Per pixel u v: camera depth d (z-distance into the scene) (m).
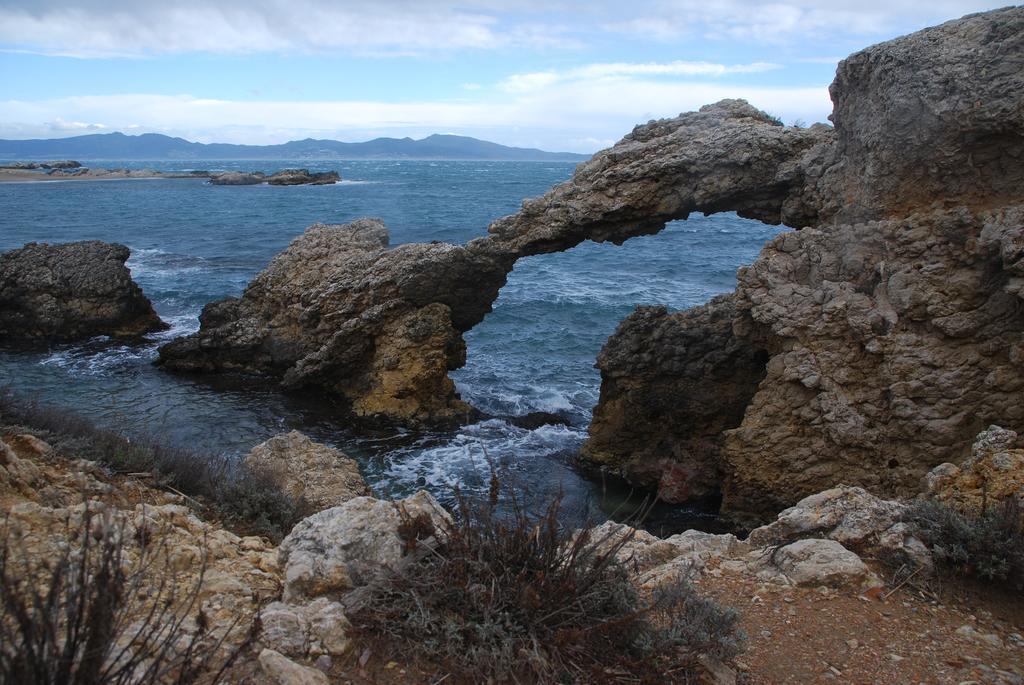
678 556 7.22
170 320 32.56
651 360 18.84
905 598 6.21
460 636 4.48
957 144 13.95
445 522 5.35
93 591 3.30
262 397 23.33
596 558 4.95
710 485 17.59
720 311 19.30
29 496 7.14
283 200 100.19
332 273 25.09
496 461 19.00
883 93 15.01
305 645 4.48
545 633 4.54
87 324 29.41
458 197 111.00
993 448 9.35
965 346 13.74
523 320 33.62
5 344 28.30
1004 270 13.00
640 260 51.88
